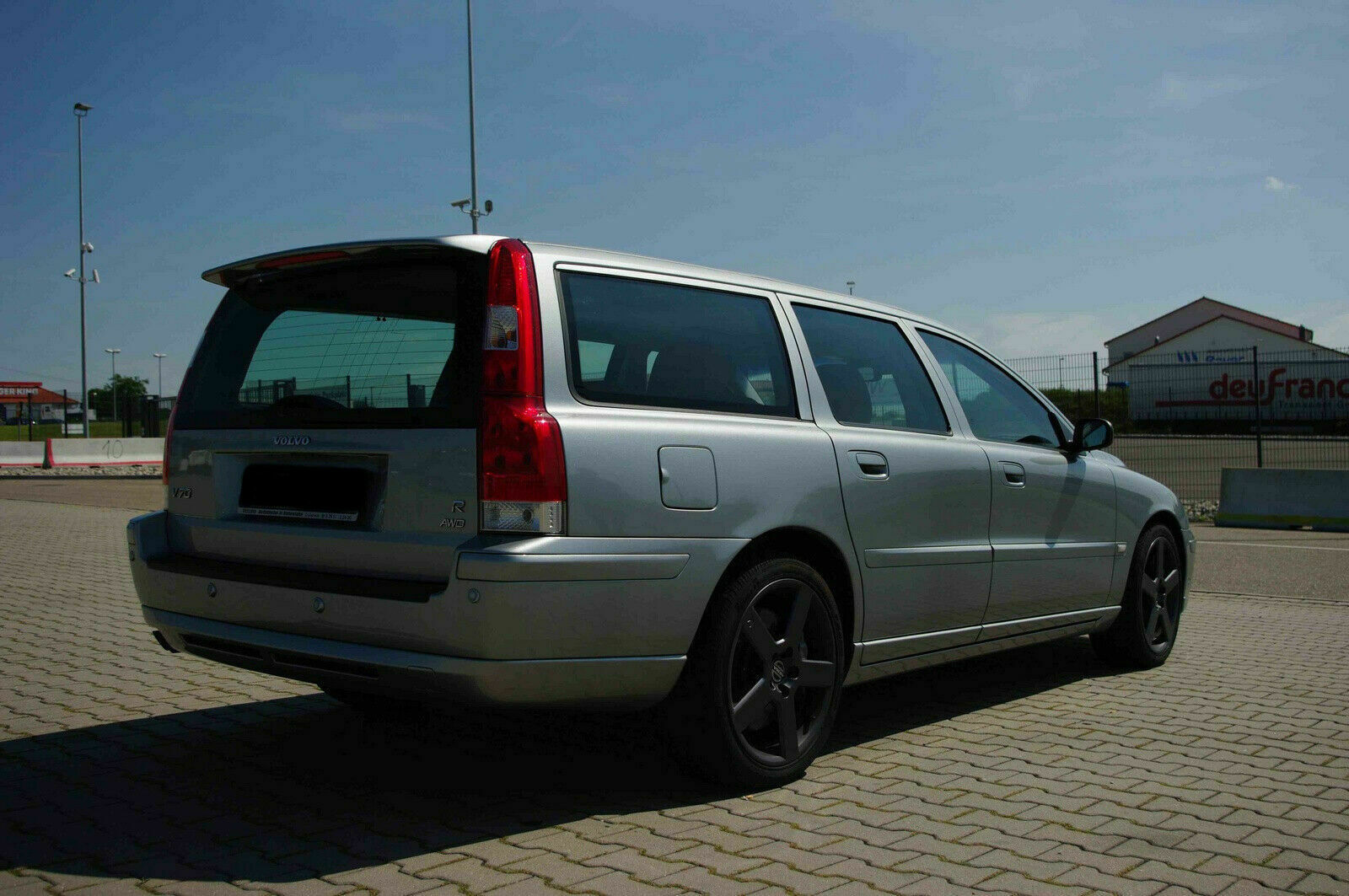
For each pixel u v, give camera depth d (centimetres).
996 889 289
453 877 290
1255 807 362
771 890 285
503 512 310
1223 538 1372
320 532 344
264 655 350
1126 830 337
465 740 433
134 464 3334
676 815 345
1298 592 916
